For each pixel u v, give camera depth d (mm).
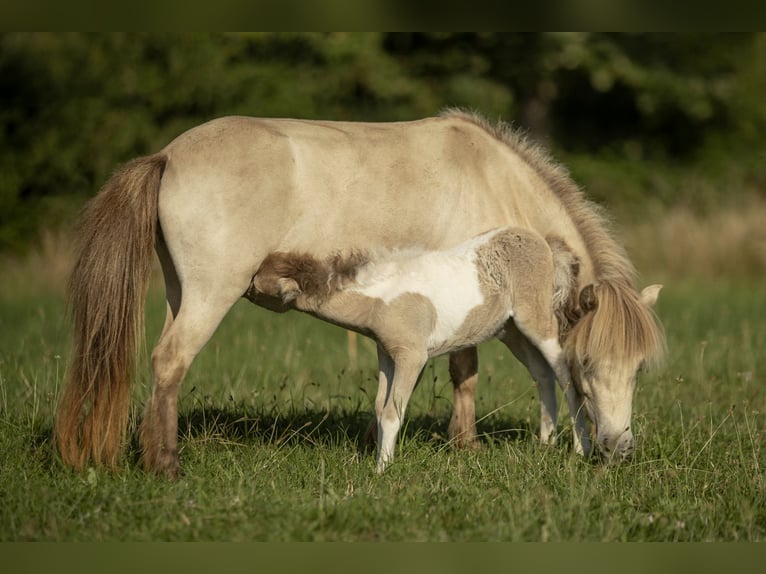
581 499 8656
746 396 13234
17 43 31031
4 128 31594
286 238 9734
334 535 7789
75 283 9562
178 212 9383
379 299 9781
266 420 11508
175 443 9445
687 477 9586
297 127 9930
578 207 11078
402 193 10125
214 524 7926
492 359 16031
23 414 11195
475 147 10695
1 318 19562
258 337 17234
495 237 10297
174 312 10109
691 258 28641
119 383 9445
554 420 10945
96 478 8977
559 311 10742
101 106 31672
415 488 8781
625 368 9859
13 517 7926
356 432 11523
